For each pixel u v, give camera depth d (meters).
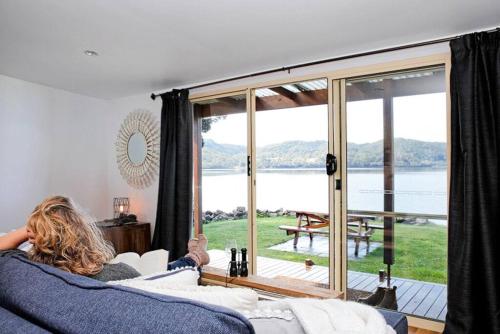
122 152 4.52
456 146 2.41
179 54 2.93
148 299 0.74
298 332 0.90
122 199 4.41
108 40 2.61
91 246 1.26
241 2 2.04
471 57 2.34
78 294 0.83
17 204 3.70
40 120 3.90
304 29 2.43
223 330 0.62
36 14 2.18
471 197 2.29
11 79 3.63
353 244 3.08
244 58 3.04
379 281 2.96
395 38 2.61
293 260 3.53
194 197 4.02
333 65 3.07
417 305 2.79
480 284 2.29
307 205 3.36
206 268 2.68
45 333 0.77
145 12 2.16
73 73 3.46
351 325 0.91
